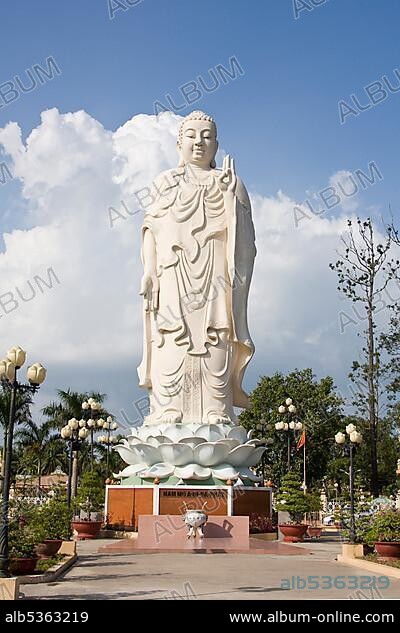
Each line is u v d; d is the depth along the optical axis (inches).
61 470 2940.5
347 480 2513.5
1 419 2463.1
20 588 692.1
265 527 1398.9
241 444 1414.9
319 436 2539.4
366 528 1104.2
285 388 2593.5
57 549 950.4
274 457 2529.5
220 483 1381.6
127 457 1489.9
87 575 812.6
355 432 1179.9
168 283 1535.4
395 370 2018.9
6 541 657.0
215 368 1502.2
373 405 1998.0
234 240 1526.8
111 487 1429.6
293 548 1172.5
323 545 1354.6
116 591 677.9
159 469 1402.6
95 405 1690.5
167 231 1555.1
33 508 1002.1
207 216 1555.1
